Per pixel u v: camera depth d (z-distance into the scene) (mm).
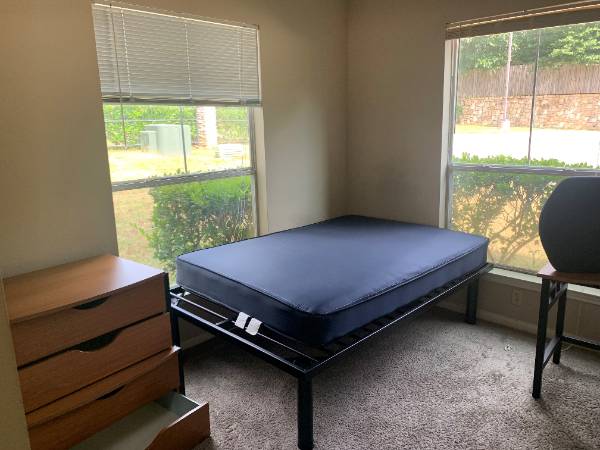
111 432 1852
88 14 2014
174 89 2496
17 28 1819
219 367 2562
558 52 2668
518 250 3029
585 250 2020
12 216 1879
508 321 3010
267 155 3047
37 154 1925
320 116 3383
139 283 1768
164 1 2359
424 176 3268
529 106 2830
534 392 2209
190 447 1885
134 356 1794
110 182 2168
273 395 2287
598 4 2406
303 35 3139
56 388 1560
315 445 1906
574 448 1871
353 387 2332
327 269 2262
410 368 2504
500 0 2723
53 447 1560
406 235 2924
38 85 1899
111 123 2348
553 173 2787
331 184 3586
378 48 3338
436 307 3359
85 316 1618
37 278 1821
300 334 1843
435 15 3004
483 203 3131
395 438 1949
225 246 2680
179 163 2682
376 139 3486
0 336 582
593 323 2674
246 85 2850
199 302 2658
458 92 3107
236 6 2695
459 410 2131
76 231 2078
